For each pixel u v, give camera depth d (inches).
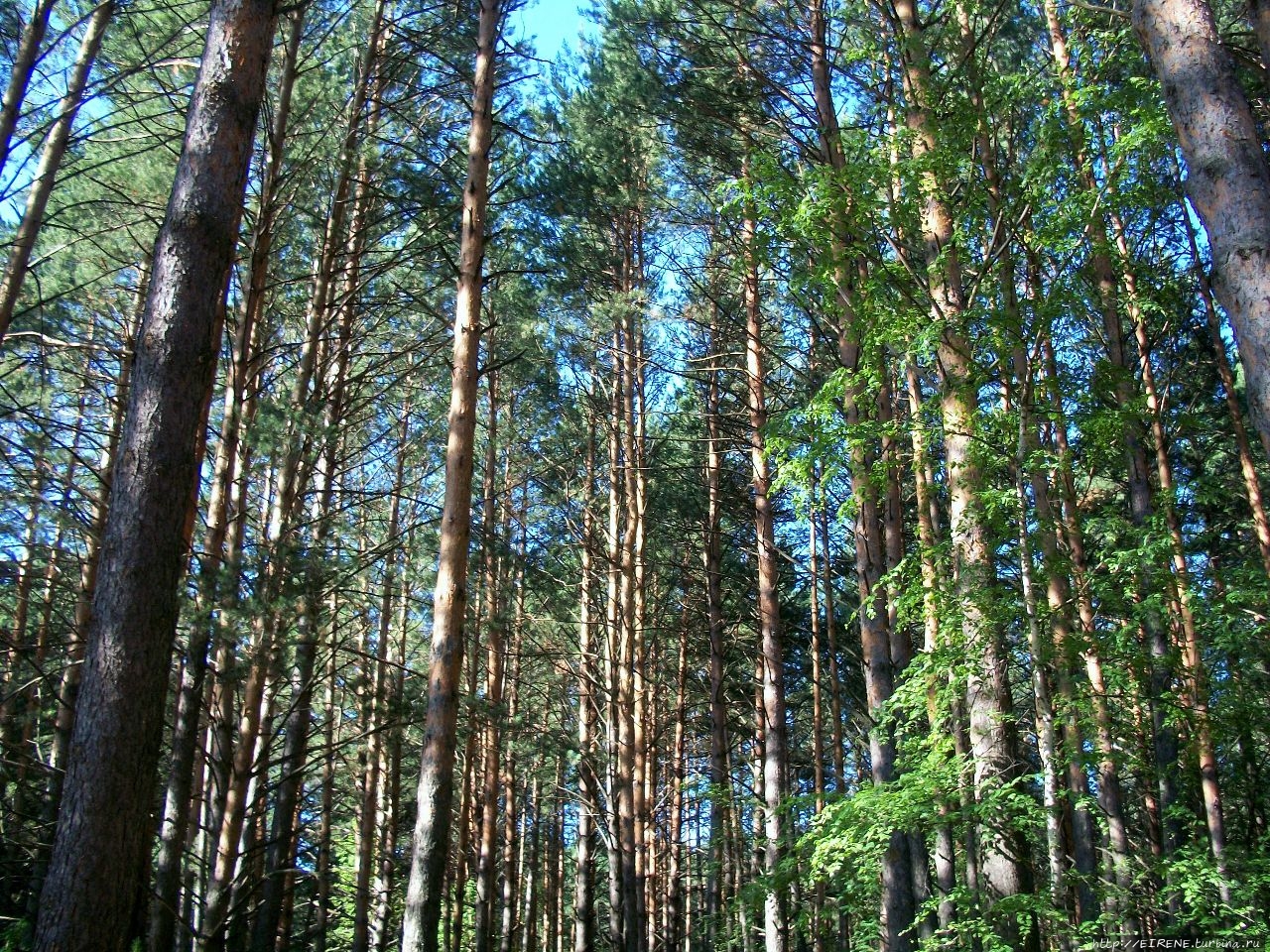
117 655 216.8
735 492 802.2
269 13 273.1
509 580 721.0
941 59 364.8
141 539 225.1
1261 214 169.6
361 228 519.2
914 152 312.3
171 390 236.5
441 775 349.4
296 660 419.5
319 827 682.8
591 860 743.7
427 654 901.8
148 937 321.4
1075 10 379.6
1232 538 597.9
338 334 568.1
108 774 209.6
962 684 307.4
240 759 389.1
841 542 808.9
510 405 796.0
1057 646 283.7
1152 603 317.4
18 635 508.7
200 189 250.4
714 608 732.0
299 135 483.2
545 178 605.9
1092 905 319.3
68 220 544.4
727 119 511.5
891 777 415.2
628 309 634.8
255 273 434.6
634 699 695.7
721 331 669.9
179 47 520.1
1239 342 168.6
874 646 430.6
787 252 348.2
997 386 295.4
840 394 318.0
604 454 834.2
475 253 420.2
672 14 528.4
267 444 392.8
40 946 197.6
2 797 433.7
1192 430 504.1
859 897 450.3
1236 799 527.5
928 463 337.4
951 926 259.6
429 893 333.4
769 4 519.8
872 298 293.4
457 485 386.6
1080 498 388.8
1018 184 282.8
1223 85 180.5
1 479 455.5
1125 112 276.8
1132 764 391.5
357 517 671.8
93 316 586.6
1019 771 337.7
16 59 421.1
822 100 463.5
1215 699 378.6
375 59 534.0
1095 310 398.0
